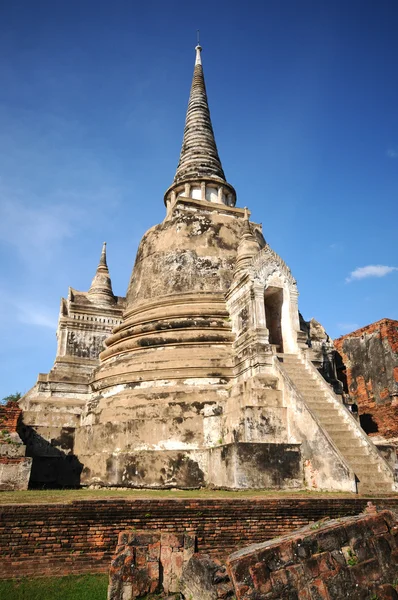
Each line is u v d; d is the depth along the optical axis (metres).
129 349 19.92
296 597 5.81
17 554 8.69
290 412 14.66
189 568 6.72
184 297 20.56
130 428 16.28
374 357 21.75
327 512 10.38
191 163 28.05
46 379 22.41
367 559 6.16
